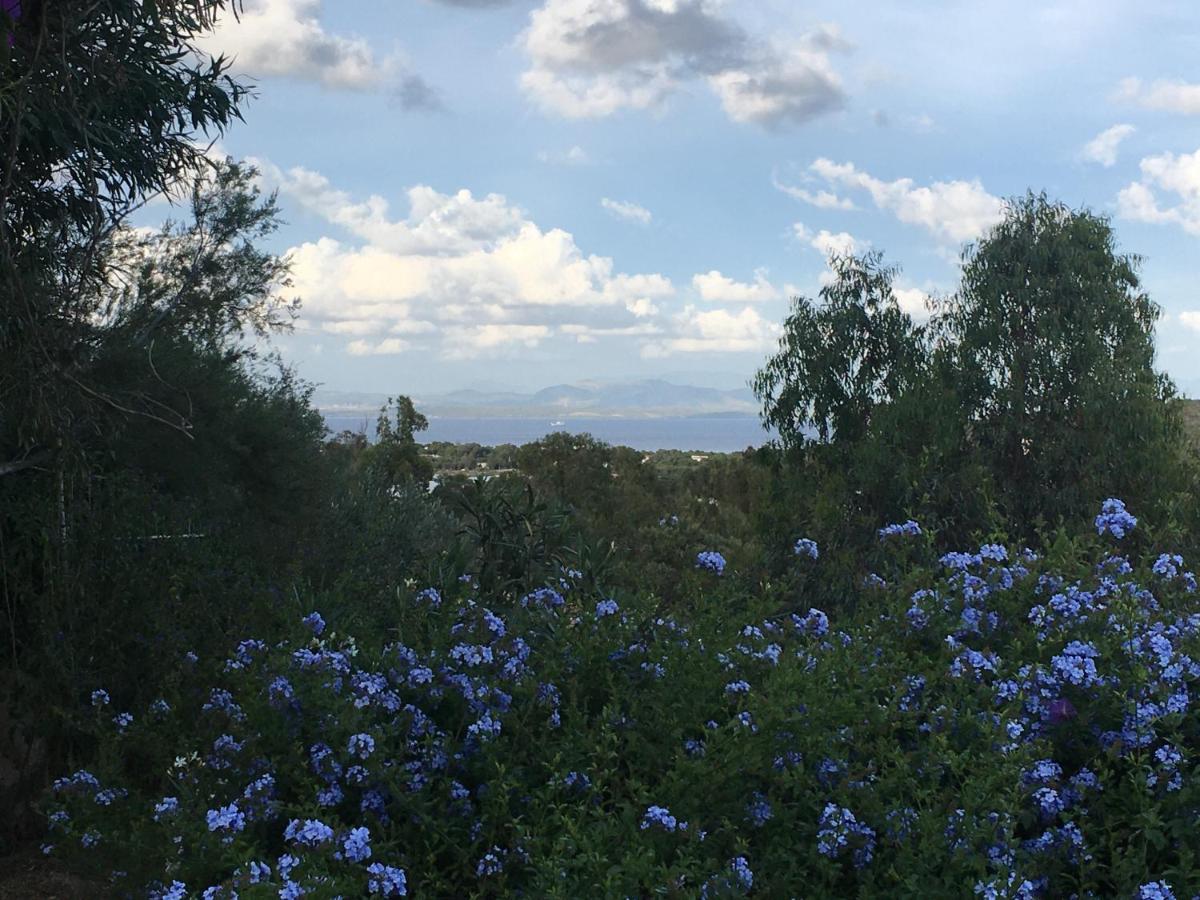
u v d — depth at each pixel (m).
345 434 13.27
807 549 5.40
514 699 4.02
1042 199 18.11
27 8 4.92
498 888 3.21
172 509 5.92
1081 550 4.57
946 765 3.41
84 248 6.18
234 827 3.19
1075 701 3.61
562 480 27.47
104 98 5.44
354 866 3.12
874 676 3.79
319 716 3.74
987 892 2.80
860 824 3.16
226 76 6.22
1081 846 3.11
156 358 7.07
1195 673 3.62
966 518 14.80
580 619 4.59
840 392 19.34
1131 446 15.95
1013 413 16.67
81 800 3.95
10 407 5.29
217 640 5.08
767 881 3.06
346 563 8.30
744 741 3.40
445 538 10.98
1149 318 17.73
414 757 3.84
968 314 17.88
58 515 5.15
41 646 4.86
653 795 3.33
